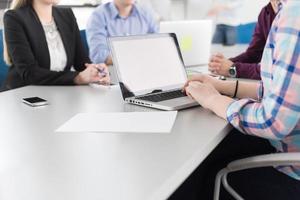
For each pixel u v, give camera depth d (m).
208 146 0.83
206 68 2.05
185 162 0.71
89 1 3.33
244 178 1.14
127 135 0.89
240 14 3.32
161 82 1.36
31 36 2.04
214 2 3.48
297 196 1.06
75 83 1.65
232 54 2.97
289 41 0.85
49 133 0.92
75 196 0.58
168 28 1.98
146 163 0.71
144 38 1.39
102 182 0.63
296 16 0.85
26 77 1.83
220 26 3.40
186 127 0.95
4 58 2.13
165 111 1.11
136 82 1.30
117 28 2.61
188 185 1.21
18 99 1.35
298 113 0.85
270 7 2.14
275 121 0.87
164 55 1.42
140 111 1.13
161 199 0.61
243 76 1.76
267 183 1.10
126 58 1.31
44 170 0.69
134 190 0.60
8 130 0.95
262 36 2.20
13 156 0.76
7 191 0.60
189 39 2.04
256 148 1.25
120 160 0.73
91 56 2.44
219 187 1.09
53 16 2.20
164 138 0.86
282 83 0.85
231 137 1.26
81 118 1.05
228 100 1.05
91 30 2.55
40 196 0.58
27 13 2.07
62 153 0.77
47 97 1.38
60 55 2.17
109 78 1.62
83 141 0.85
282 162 0.90
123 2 2.60
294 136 0.99
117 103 1.25
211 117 1.04
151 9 3.38
